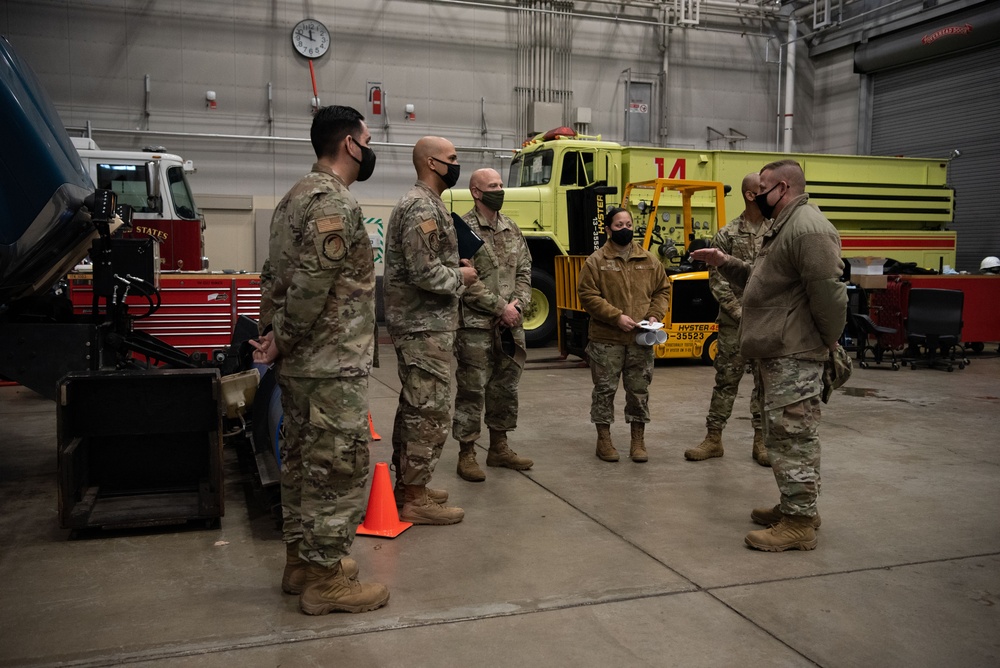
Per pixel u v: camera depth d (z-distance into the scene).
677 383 7.51
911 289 8.55
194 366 4.61
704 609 2.54
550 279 10.34
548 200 10.19
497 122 14.23
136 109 12.46
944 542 3.21
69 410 3.23
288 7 13.04
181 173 8.70
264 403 3.69
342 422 2.38
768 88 16.11
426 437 3.32
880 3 14.79
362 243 2.42
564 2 14.42
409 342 3.30
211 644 2.26
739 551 3.09
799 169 3.10
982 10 12.93
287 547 2.63
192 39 12.65
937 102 14.17
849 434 5.27
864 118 15.49
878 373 8.28
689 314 8.52
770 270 3.07
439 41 13.83
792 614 2.51
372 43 13.49
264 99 13.05
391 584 2.73
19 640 2.28
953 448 4.88
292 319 2.30
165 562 2.95
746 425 5.59
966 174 13.74
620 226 4.31
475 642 2.29
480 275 3.96
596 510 3.61
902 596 2.66
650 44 15.10
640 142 15.18
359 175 2.54
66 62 12.11
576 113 14.55
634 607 2.55
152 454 3.55
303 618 2.45
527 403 6.39
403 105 13.71
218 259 12.85
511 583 2.75
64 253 4.31
